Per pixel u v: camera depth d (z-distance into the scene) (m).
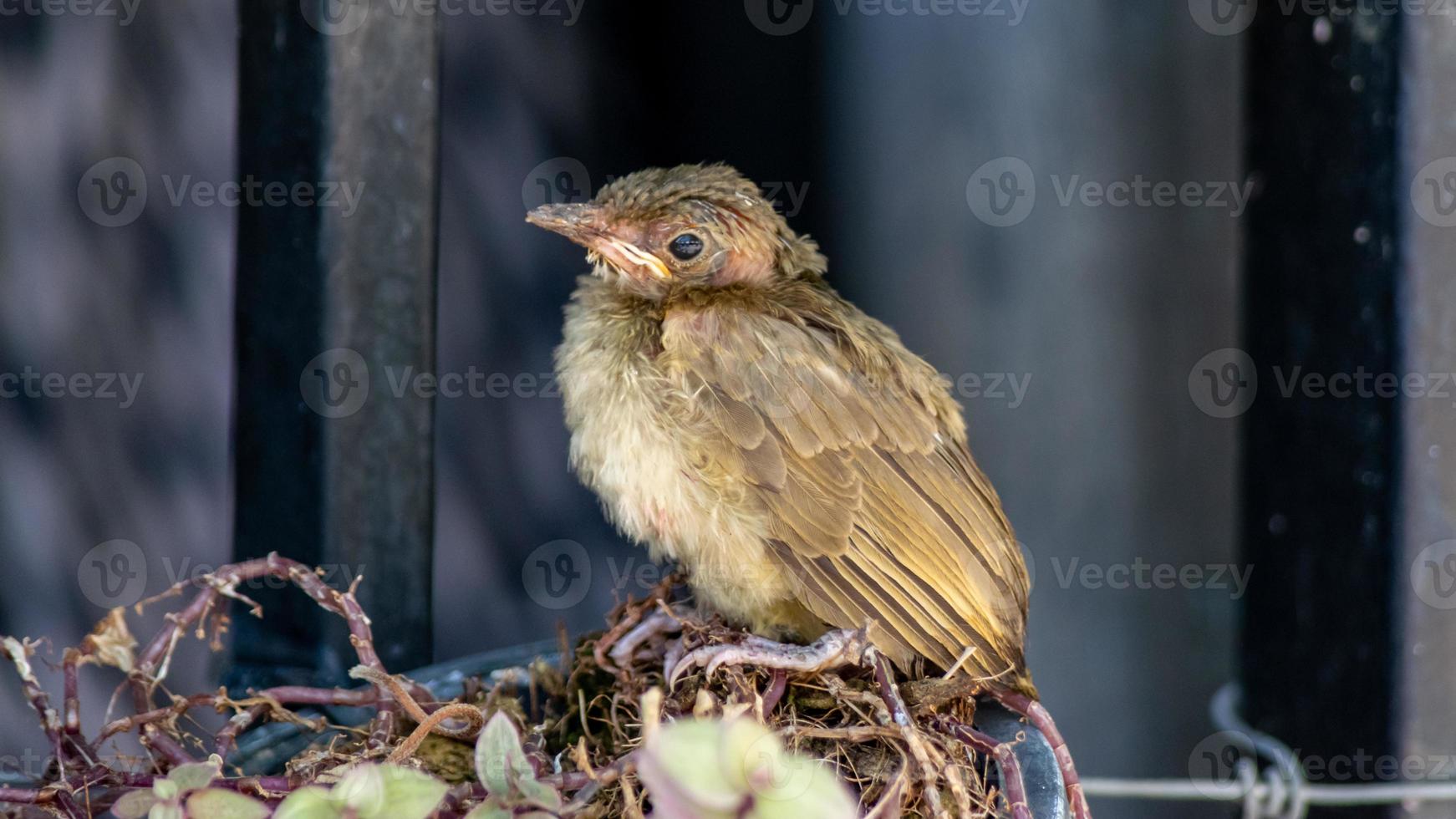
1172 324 9.30
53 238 8.51
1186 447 9.39
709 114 9.88
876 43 9.13
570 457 5.50
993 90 9.02
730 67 9.75
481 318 9.49
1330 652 6.22
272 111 5.44
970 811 4.04
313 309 5.45
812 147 9.43
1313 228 6.16
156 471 8.80
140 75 8.64
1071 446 9.28
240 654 5.61
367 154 5.45
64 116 8.47
